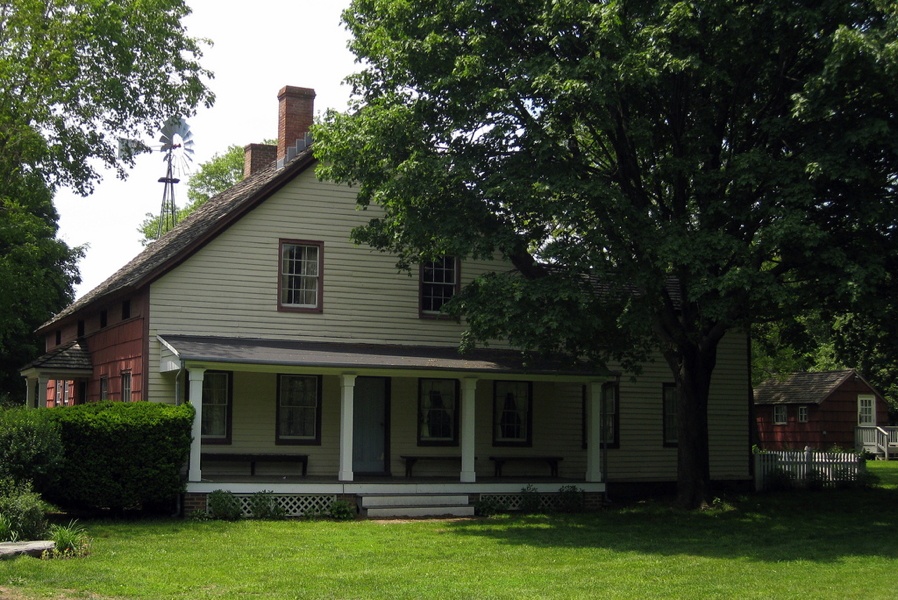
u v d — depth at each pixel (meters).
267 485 21.30
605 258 18.48
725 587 13.52
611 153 22.42
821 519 21.41
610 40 17.45
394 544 17.16
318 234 24.17
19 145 26.48
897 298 18.69
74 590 12.10
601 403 27.20
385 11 20.19
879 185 17.98
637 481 27.34
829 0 17.28
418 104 19.62
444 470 25.23
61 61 25.94
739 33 17.77
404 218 19.62
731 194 18.62
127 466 19.45
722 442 28.62
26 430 17.89
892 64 15.85
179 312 22.61
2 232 26.41
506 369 23.23
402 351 24.14
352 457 24.27
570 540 17.95
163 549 15.91
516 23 19.61
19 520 15.63
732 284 17.22
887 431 45.91
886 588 13.55
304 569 14.40
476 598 12.42
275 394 23.62
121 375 24.22
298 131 27.45
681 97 19.67
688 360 22.94
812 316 25.69
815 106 17.14
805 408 47.16
